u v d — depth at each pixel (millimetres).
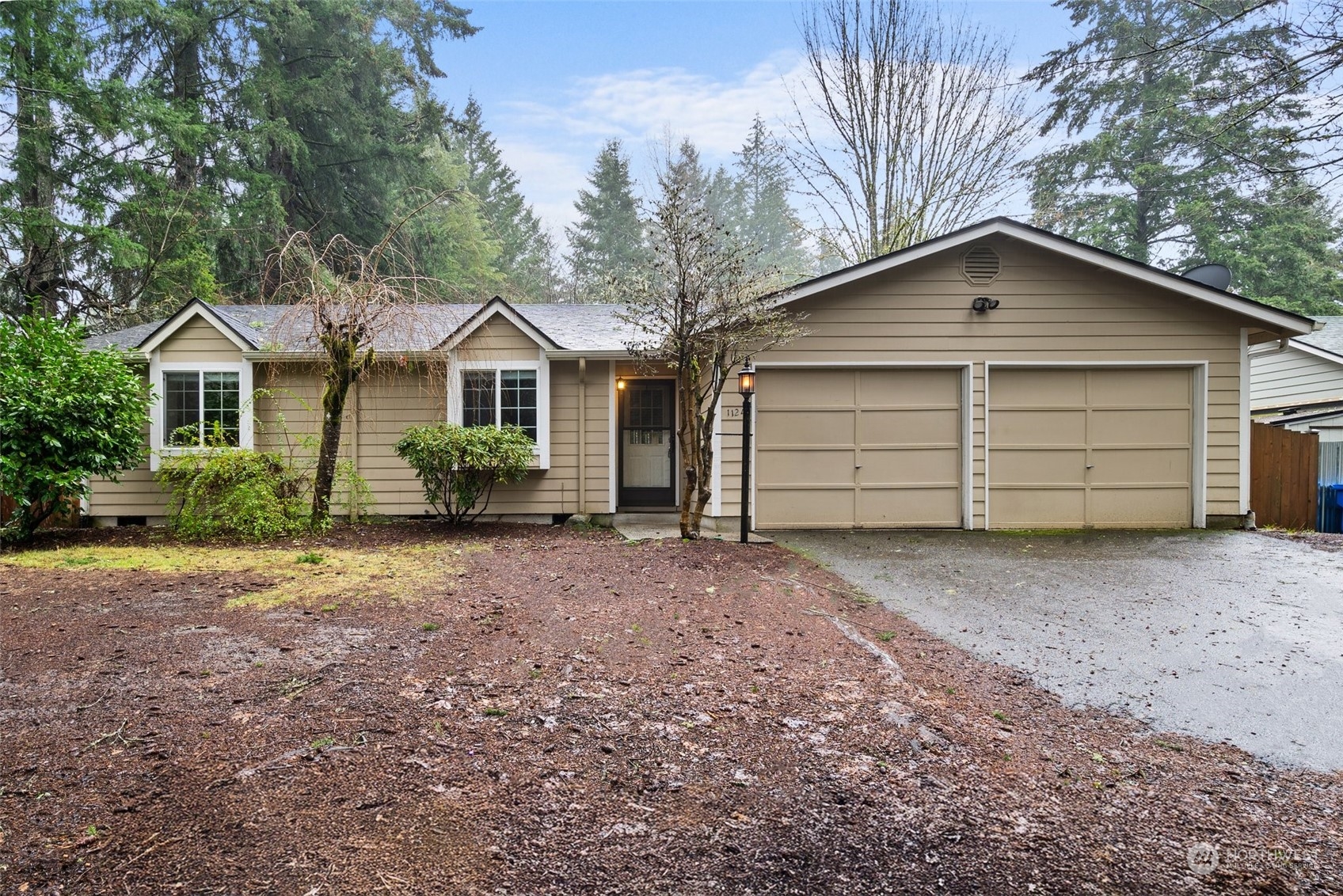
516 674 3443
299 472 8672
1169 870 2021
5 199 12547
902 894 1888
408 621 4316
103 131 13234
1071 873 1994
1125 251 19156
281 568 5930
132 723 2760
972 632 4449
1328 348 12344
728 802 2322
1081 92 16516
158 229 14148
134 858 1914
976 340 8461
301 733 2709
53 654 3561
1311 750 2840
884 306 8438
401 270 10039
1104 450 8523
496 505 9133
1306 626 4566
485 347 8922
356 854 1967
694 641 4023
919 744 2779
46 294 13547
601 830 2139
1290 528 9172
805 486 8508
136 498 9023
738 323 7324
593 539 7730
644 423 10148
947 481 8562
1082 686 3518
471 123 28109
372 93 18953
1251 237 18000
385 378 9125
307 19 16656
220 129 15648
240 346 8883
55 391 7258
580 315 11141
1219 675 3686
